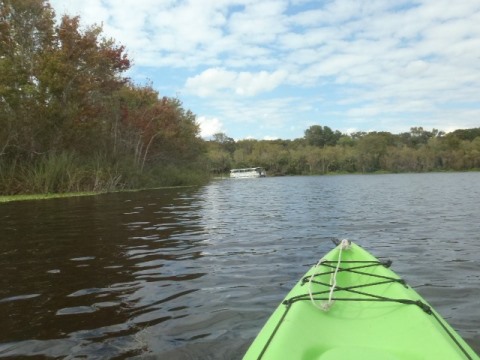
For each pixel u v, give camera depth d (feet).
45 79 72.33
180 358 11.09
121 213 42.91
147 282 17.75
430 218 38.99
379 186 111.24
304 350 9.18
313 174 315.17
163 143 125.90
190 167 155.53
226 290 16.61
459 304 14.83
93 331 12.78
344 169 321.52
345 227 33.76
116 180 84.64
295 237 28.94
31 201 57.11
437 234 29.71
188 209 48.70
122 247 25.08
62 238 27.94
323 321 10.84
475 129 369.09
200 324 13.26
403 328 10.09
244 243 26.53
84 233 30.01
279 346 8.73
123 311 14.39
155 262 21.24
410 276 18.54
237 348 11.60
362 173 320.09
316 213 44.80
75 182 74.28
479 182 126.72
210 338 12.24
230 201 62.39
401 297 11.57
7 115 69.62
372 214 43.24
